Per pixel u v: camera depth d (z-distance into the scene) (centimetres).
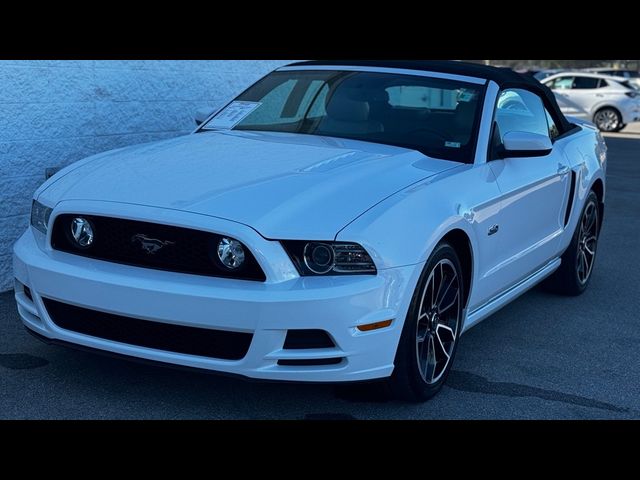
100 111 625
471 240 434
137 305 367
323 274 365
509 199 476
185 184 396
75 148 608
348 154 443
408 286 379
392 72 527
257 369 363
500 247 476
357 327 366
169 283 363
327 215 373
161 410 389
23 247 413
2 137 554
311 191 385
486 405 419
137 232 379
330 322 361
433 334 416
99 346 386
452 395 430
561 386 453
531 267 537
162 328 371
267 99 537
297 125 505
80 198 396
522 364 484
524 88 564
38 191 431
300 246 364
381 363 379
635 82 2609
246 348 363
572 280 621
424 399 414
